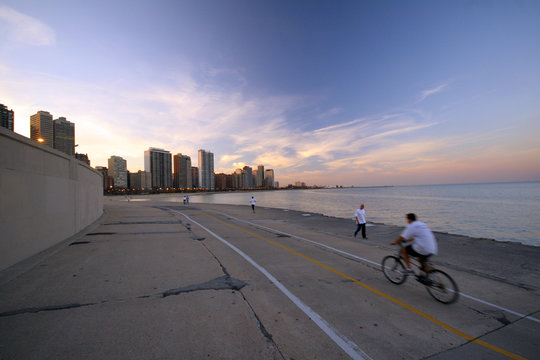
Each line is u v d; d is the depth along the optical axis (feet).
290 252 27.73
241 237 36.68
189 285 17.25
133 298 14.96
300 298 15.51
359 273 20.65
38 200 24.25
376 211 131.13
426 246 15.88
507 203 165.48
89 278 18.28
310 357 9.91
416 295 16.37
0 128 18.15
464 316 13.67
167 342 10.62
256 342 10.80
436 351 10.53
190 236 36.65
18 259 20.81
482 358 10.16
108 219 56.03
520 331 12.30
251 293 16.10
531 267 23.65
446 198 242.78
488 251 29.91
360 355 10.13
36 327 11.56
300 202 233.55
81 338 10.77
